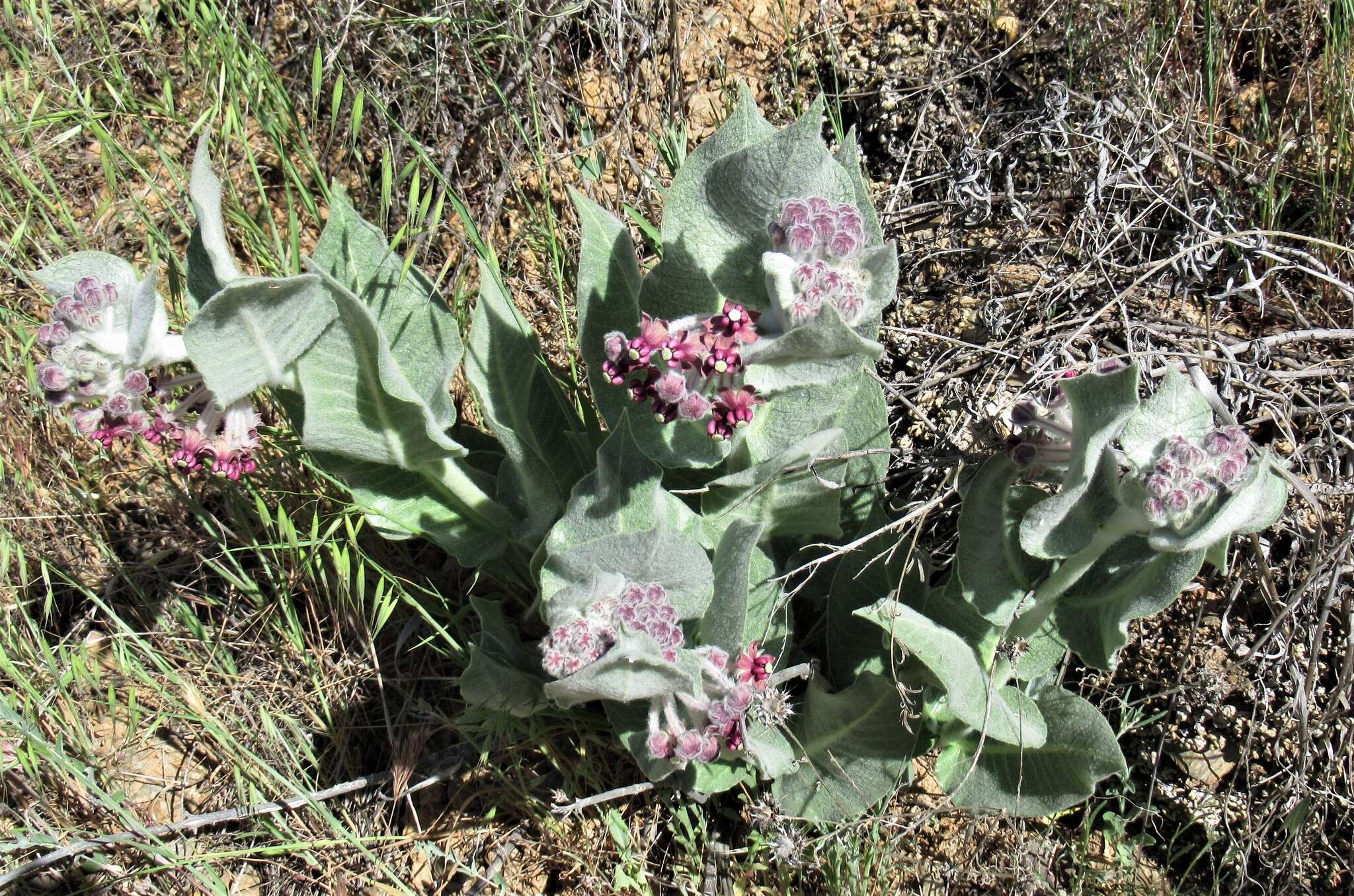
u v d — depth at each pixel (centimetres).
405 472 81
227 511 93
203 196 65
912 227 101
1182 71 99
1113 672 86
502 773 86
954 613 78
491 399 78
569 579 72
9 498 92
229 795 87
